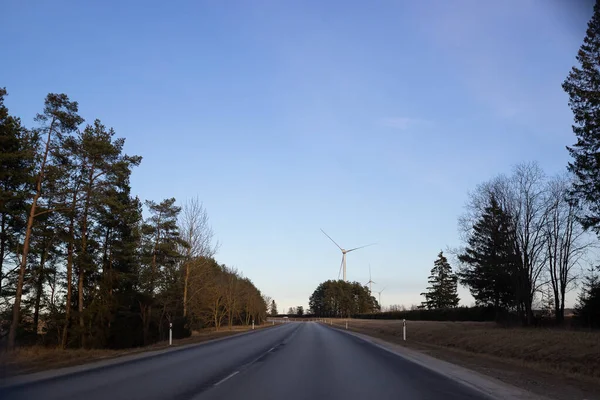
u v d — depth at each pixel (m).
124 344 40.03
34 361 19.61
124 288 43.50
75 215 36.84
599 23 27.62
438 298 105.94
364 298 162.88
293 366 17.67
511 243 42.62
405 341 35.62
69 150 33.66
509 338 27.34
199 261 53.28
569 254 42.22
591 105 27.91
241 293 88.75
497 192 43.94
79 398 10.43
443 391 11.93
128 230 43.62
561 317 42.06
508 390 12.22
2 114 31.47
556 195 41.78
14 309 29.73
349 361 19.89
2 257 36.44
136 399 10.34
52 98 30.72
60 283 41.81
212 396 10.80
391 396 11.07
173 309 48.28
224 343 32.78
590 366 17.36
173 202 49.91
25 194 31.17
